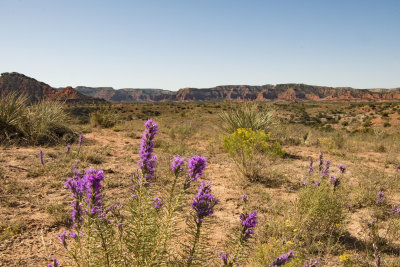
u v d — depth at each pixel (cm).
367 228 496
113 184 600
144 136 252
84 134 1268
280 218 496
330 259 392
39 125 1023
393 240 457
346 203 555
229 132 1216
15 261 335
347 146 1301
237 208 550
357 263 379
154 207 274
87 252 251
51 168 677
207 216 251
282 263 254
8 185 548
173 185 264
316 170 802
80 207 243
